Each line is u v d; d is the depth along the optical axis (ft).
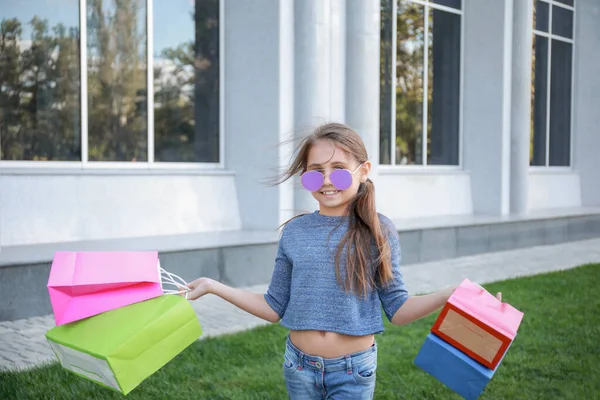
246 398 12.53
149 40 26.84
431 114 38.58
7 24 23.31
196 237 25.64
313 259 7.01
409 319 7.03
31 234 23.40
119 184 25.68
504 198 39.68
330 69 29.09
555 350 16.31
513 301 21.90
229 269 23.62
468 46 40.01
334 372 6.91
